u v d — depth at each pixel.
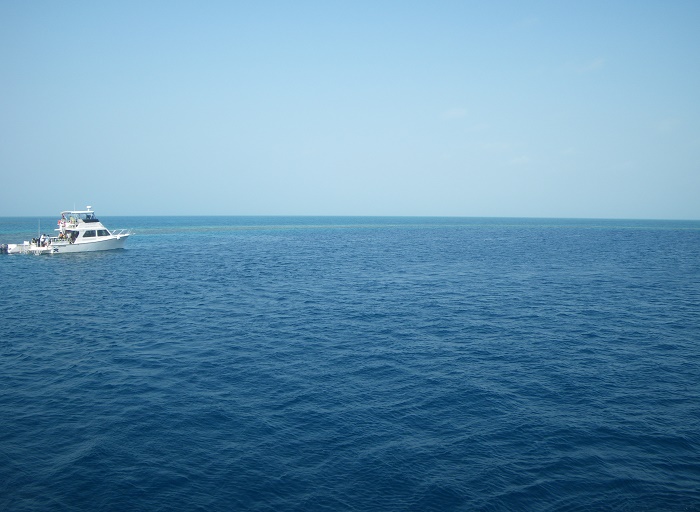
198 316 32.31
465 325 30.06
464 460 14.26
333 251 82.44
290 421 16.66
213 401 18.33
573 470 13.81
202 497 12.48
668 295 40.50
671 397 18.95
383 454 14.54
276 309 34.53
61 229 73.44
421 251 82.75
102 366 22.22
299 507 12.12
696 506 12.27
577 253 79.00
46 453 14.52
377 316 32.44
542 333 28.25
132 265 60.62
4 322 30.48
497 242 106.75
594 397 18.89
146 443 15.13
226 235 131.00
